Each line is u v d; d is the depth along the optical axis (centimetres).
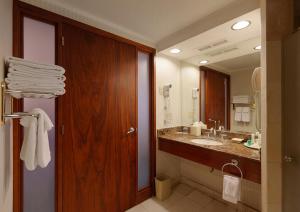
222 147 171
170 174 253
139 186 219
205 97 243
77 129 161
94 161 173
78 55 161
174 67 260
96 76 174
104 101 180
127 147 202
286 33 112
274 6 113
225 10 150
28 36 137
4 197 89
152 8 154
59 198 148
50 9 143
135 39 207
